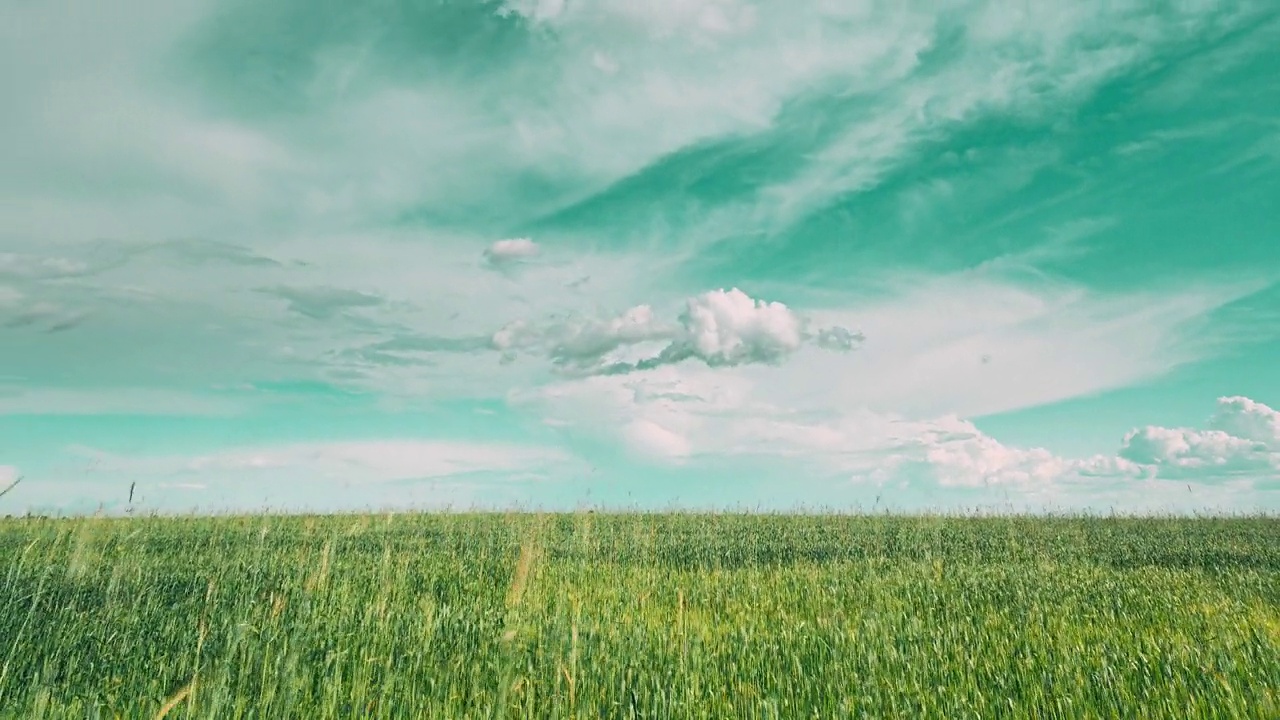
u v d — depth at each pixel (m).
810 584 11.74
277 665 5.65
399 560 11.91
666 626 8.10
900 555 15.89
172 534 15.63
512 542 16.09
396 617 7.92
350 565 12.01
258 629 7.15
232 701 5.37
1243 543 18.19
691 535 18.84
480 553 14.30
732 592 10.98
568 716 5.07
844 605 10.01
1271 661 6.41
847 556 15.73
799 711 5.49
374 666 6.33
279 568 11.55
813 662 6.77
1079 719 5.38
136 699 5.48
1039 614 9.11
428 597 8.65
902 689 5.81
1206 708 5.49
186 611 8.38
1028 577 12.20
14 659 6.36
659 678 6.07
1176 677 6.04
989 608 9.59
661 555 15.59
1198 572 12.92
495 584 11.30
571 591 10.02
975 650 7.12
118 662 6.59
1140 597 10.37
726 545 17.08
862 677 6.23
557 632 6.31
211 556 12.61
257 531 16.09
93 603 8.65
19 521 13.94
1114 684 5.92
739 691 5.82
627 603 9.91
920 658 6.68
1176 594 10.66
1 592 8.62
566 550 15.52
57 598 8.77
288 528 17.67
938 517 24.22
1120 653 6.80
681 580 11.88
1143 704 5.59
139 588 9.60
